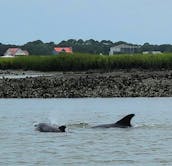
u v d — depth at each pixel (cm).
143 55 18525
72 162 5131
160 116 9225
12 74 18862
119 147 5916
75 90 14012
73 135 6831
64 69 18900
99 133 6975
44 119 8906
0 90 14138
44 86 14238
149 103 11906
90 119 8894
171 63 18150
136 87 14100
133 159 5259
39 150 5759
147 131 7169
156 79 14625
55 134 6938
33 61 19725
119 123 7581
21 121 8550
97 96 13775
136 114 9606
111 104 11750
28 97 13875
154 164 5016
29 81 14512
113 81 14388
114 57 18525
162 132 7075
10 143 6241
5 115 9562
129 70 17800
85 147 5931
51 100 12962
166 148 5847
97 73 16488
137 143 6191
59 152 5634
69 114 9744
